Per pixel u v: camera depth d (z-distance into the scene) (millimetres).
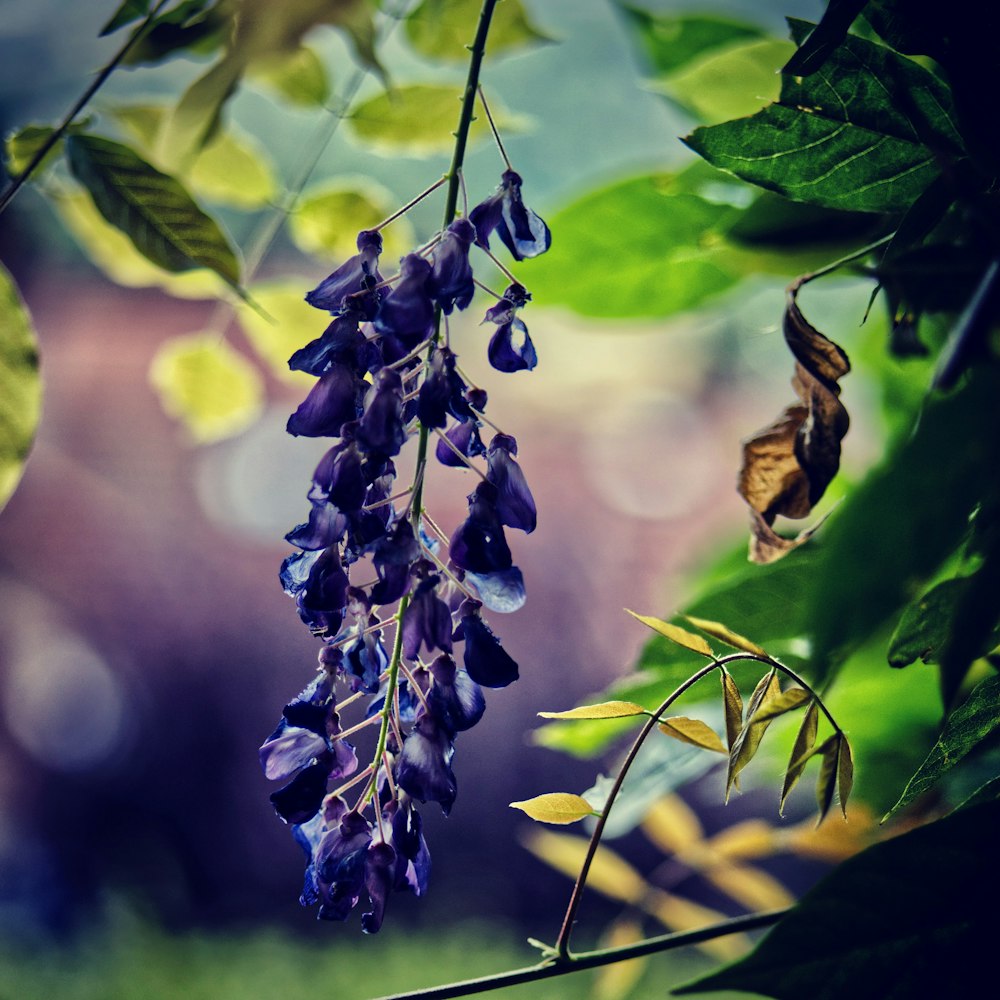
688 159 825
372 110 853
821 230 780
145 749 6867
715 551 926
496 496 702
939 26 689
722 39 847
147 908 6082
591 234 834
